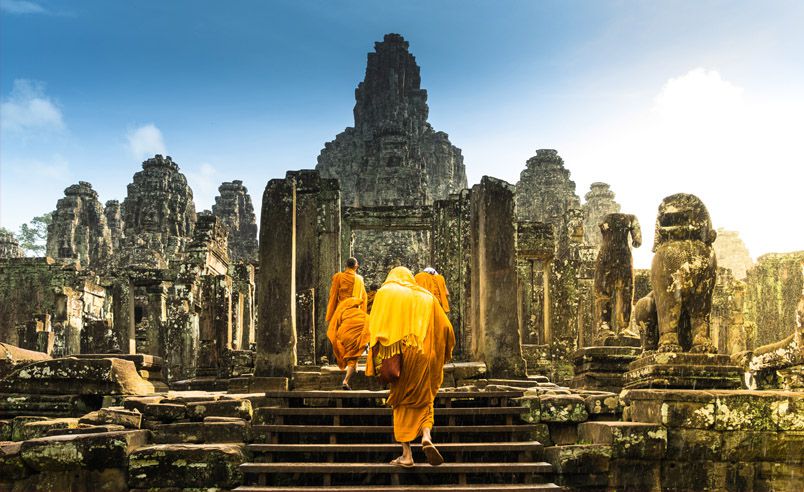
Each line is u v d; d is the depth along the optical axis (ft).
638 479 33.71
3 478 30.58
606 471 33.58
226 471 30.63
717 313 103.14
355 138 234.99
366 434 33.47
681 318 41.14
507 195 45.85
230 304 76.33
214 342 73.26
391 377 27.48
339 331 40.78
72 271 131.44
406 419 28.25
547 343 80.33
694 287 39.91
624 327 57.88
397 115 236.02
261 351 44.09
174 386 64.28
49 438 30.94
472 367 43.80
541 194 219.20
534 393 38.50
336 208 62.08
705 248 40.42
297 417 34.83
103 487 30.78
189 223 187.32
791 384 45.68
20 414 40.11
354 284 41.98
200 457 30.78
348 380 40.04
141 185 179.52
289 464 29.99
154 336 97.19
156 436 33.76
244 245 218.38
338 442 33.32
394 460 29.53
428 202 201.98
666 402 34.14
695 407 34.14
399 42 244.22
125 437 31.04
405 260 161.79
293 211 45.47
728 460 34.12
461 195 68.18
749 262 193.16
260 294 44.65
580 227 99.76
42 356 50.62
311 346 54.90
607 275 58.13
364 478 31.32
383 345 27.71
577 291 92.07
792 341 46.29
